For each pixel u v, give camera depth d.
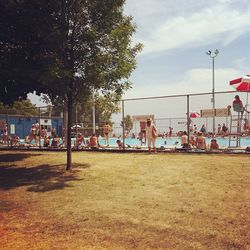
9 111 51.03
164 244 7.50
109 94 15.55
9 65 15.20
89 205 10.37
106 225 8.74
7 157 20.53
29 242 7.94
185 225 8.46
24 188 12.86
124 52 15.11
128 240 7.80
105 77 14.59
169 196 10.87
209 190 11.23
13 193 12.28
